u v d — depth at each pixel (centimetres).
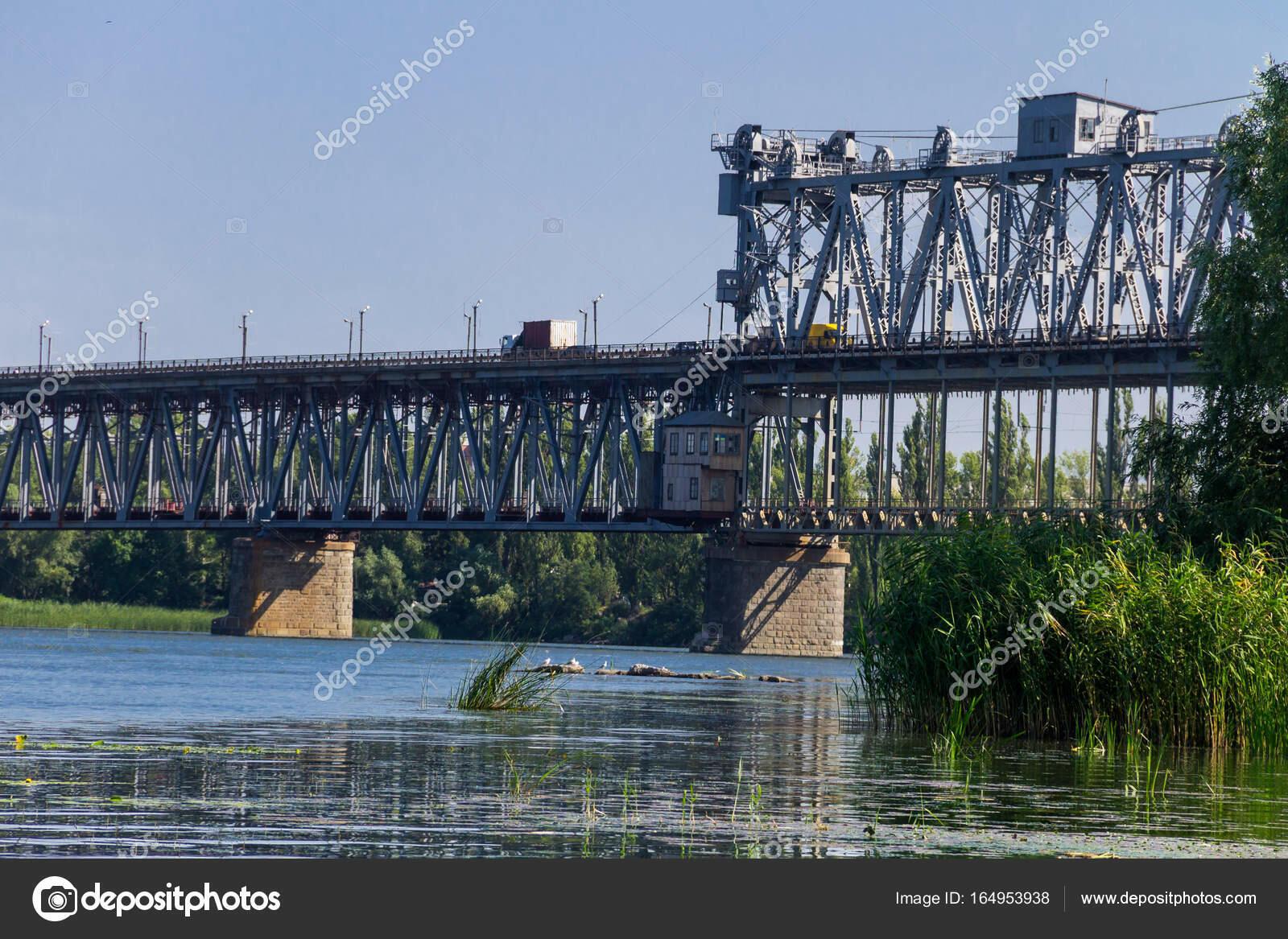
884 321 19150
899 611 6219
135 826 3569
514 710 7606
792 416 19475
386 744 5506
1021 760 5406
